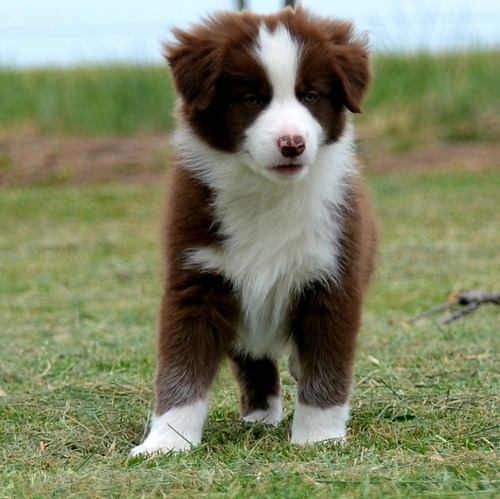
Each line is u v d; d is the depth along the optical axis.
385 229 22.02
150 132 32.72
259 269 9.06
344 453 8.23
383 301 16.17
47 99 33.69
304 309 9.12
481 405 9.70
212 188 8.98
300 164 8.48
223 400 10.62
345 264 9.05
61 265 20.00
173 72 9.01
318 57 8.77
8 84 34.94
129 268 19.47
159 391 8.96
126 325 15.14
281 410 10.21
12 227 23.78
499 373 11.16
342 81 8.88
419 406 9.78
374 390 10.49
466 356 12.06
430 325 14.19
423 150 30.66
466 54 34.41
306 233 9.01
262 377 10.02
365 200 9.85
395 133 31.69
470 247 20.30
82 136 32.50
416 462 7.76
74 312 16.03
